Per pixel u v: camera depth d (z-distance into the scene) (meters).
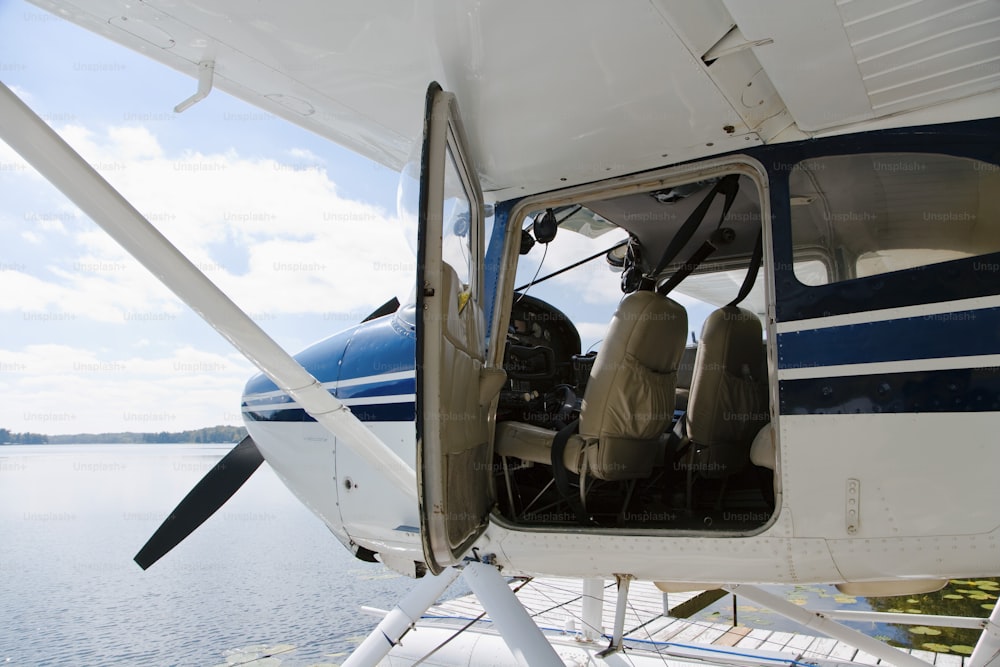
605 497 2.30
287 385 1.63
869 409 1.62
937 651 4.32
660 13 1.40
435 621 3.95
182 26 1.66
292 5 1.51
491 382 2.01
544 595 5.29
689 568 1.87
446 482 1.60
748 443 2.18
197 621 5.24
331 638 4.86
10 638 4.90
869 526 1.61
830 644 4.05
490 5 1.42
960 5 1.30
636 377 1.96
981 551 1.54
